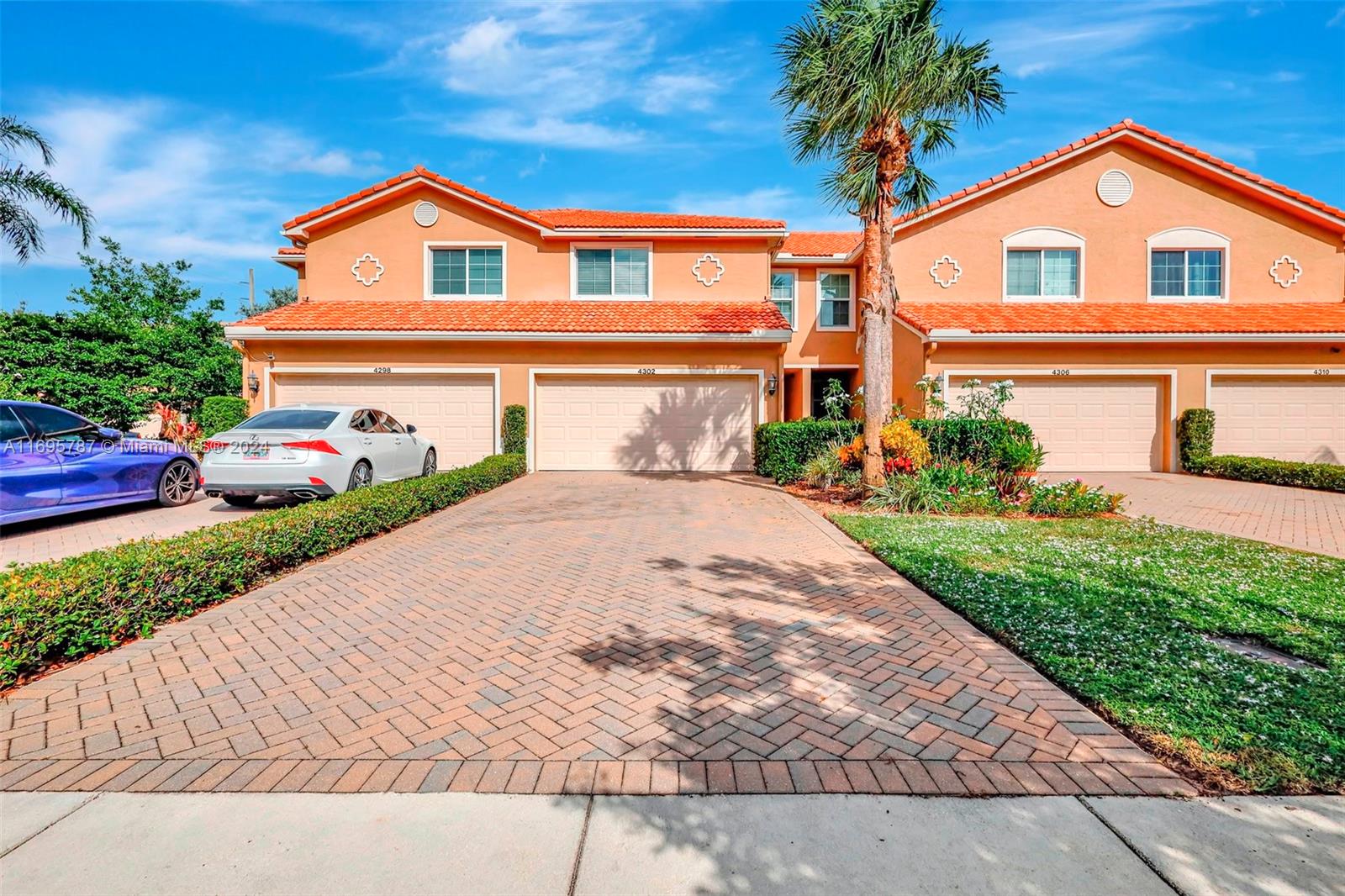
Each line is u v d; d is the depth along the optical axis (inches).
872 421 405.4
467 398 592.1
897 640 176.4
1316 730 125.0
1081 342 579.2
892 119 379.9
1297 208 635.5
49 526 342.3
